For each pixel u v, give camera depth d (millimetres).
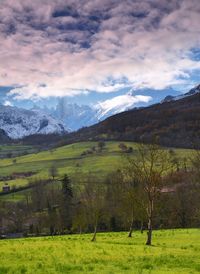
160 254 40344
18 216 179000
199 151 112812
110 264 32781
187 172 149000
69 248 46500
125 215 110625
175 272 27984
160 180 60156
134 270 29125
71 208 156625
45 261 34500
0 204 192500
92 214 94000
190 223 133625
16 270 29016
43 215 169500
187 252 42688
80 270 29281
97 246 49688
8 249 45219
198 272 28109
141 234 80562
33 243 55938
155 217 125312
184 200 132875
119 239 66312
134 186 88312
